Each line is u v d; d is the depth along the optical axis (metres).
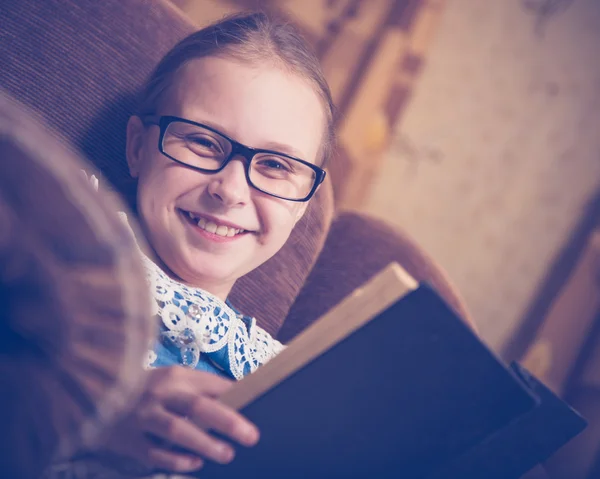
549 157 2.05
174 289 0.77
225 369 0.81
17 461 0.28
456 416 0.49
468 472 0.60
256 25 0.93
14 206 0.29
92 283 0.30
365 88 1.93
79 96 0.96
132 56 1.01
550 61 2.06
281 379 0.48
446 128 2.01
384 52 1.95
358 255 1.20
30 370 0.28
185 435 0.48
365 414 0.49
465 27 2.04
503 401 0.48
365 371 0.48
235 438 0.48
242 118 0.83
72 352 0.29
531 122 2.04
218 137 0.84
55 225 0.29
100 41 0.98
